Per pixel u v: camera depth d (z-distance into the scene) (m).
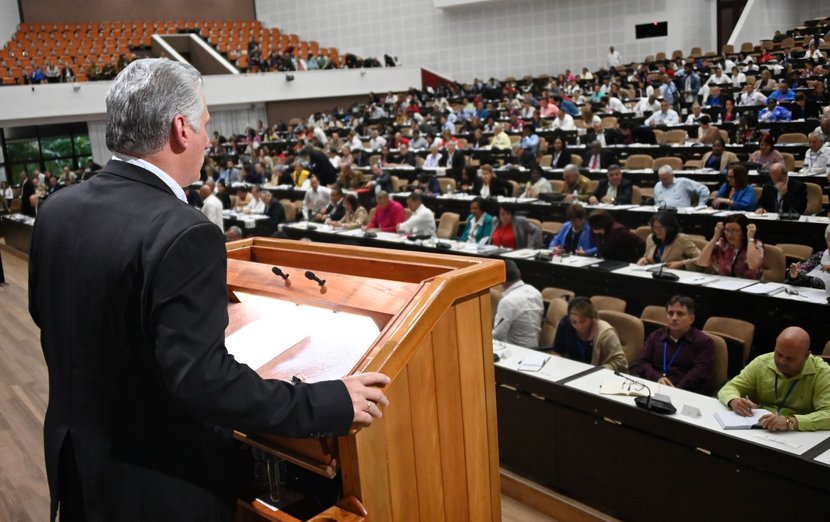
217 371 1.07
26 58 19.84
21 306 7.45
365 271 1.65
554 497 3.42
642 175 9.45
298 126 19.62
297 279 1.59
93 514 1.20
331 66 22.23
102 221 1.18
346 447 1.22
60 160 18.91
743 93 13.53
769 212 7.04
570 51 21.45
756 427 2.85
